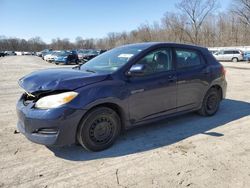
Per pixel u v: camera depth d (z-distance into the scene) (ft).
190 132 15.31
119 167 11.15
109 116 12.73
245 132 15.35
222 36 191.62
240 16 183.93
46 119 11.18
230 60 109.91
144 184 9.86
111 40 301.63
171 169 10.94
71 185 9.81
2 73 51.16
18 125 12.78
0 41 399.85
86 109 11.75
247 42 180.55
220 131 15.49
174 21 193.57
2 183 9.91
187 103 16.57
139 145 13.41
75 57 89.97
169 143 13.69
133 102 13.47
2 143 13.62
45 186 9.73
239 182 9.96
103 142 12.75
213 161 11.65
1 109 20.81
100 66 14.46
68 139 11.59
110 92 12.42
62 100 11.36
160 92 14.67
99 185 9.80
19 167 11.14
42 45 415.64
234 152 12.58
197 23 187.52
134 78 13.61
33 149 12.91
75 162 11.60
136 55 14.05
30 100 12.24
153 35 221.05
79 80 12.01
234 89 30.55
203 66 17.57
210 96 18.31
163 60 15.25
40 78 12.34
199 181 10.04
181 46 16.58
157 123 16.89
